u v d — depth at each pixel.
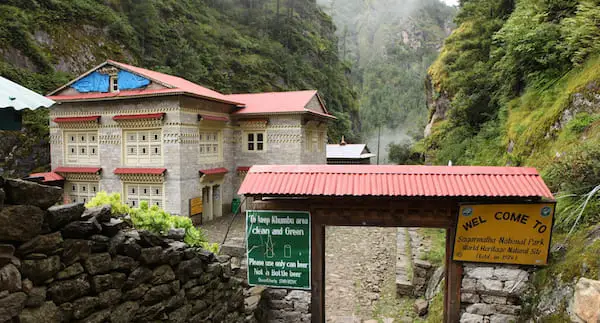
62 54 34.28
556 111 13.16
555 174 9.59
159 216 7.04
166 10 53.50
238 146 25.83
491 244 7.87
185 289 6.48
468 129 24.03
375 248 17.47
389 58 150.62
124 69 21.59
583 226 7.93
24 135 26.70
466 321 8.23
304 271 8.85
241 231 20.47
